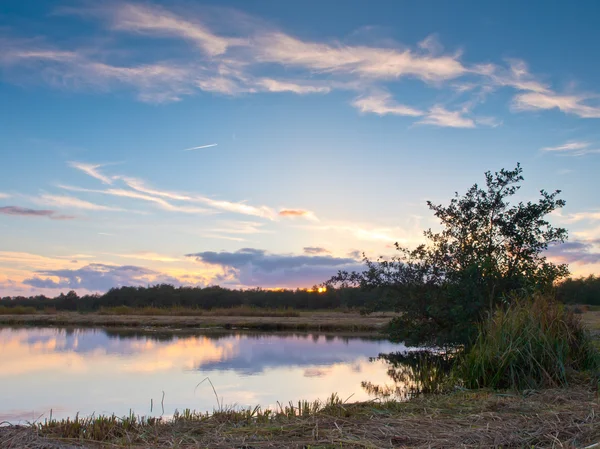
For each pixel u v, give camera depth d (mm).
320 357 20641
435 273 19672
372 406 9773
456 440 7078
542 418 8047
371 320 37969
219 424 8398
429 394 12031
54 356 20609
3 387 14539
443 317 18594
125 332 31922
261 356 20875
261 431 7820
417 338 19359
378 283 20250
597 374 11516
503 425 7734
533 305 13148
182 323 36844
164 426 8367
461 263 19078
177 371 17172
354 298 54625
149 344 25109
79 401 12766
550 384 11242
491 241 20078
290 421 8422
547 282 17250
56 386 14617
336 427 7871
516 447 6809
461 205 20578
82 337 28562
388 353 21828
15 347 23688
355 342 26734
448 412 8961
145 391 13969
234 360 19703
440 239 20484
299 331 33031
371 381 15430
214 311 47781
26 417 11094
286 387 14539
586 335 13039
